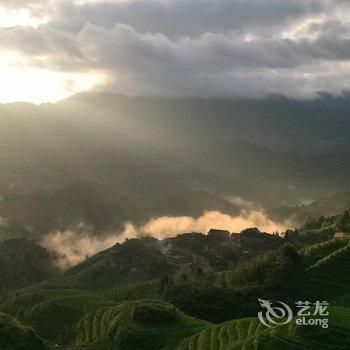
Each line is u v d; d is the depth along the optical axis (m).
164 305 171.25
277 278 198.75
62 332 193.12
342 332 114.94
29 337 145.12
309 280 198.25
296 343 115.25
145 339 148.75
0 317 149.12
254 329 136.25
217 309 187.38
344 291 188.62
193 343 138.62
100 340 158.75
